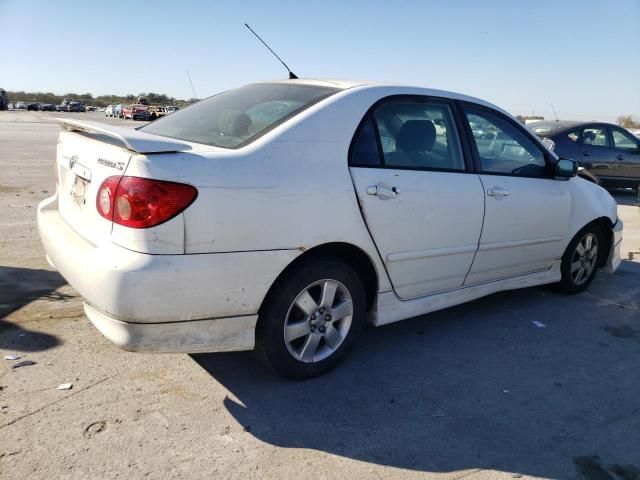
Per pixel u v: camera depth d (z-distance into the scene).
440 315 4.52
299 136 3.05
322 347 3.36
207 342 2.80
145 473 2.41
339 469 2.54
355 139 3.27
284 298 3.03
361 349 3.80
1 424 2.67
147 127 3.72
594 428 3.02
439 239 3.65
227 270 2.73
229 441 2.68
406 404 3.13
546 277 4.75
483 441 2.84
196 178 2.64
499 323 4.42
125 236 2.59
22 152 15.87
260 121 3.20
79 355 3.40
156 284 2.56
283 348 3.10
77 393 2.99
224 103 3.73
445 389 3.33
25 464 2.41
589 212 4.88
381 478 2.51
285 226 2.90
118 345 2.65
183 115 3.77
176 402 2.98
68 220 3.23
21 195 8.65
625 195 12.86
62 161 3.45
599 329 4.41
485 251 4.01
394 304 3.59
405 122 3.60
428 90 3.84
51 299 4.24
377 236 3.31
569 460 2.73
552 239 4.60
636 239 7.82
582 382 3.53
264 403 3.03
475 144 3.98
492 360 3.76
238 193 2.74
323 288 3.20
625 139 11.98
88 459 2.47
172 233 2.59
